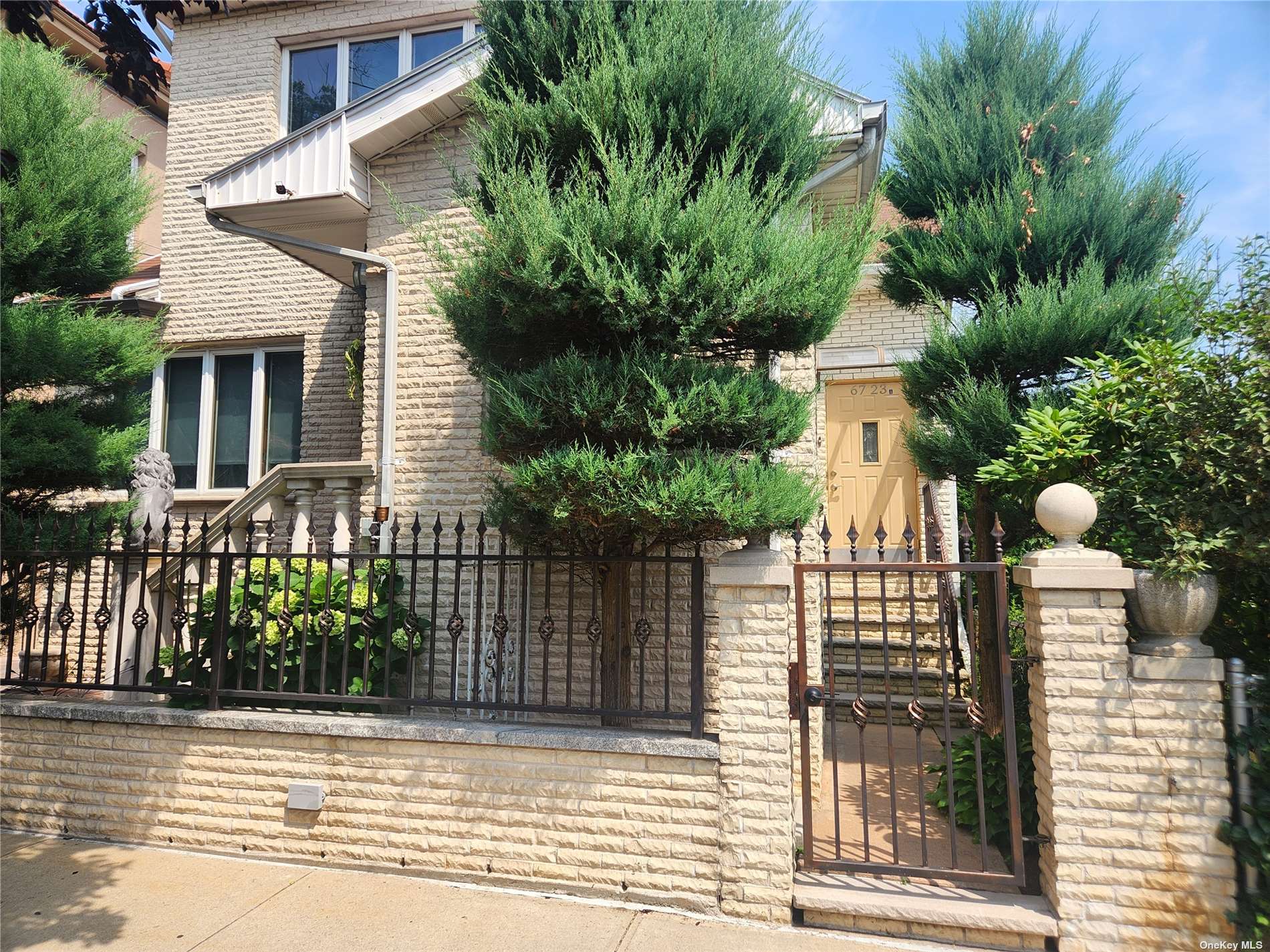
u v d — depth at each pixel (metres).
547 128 4.12
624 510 3.66
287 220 6.61
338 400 8.61
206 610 4.93
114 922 3.56
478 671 5.05
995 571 3.64
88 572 4.82
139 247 6.45
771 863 3.62
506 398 3.86
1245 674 3.51
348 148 6.20
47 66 5.55
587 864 3.85
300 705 4.71
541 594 5.71
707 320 3.79
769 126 4.18
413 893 3.87
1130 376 3.73
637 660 5.53
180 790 4.42
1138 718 3.33
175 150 9.49
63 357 5.14
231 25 9.59
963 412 4.83
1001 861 4.07
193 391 9.21
